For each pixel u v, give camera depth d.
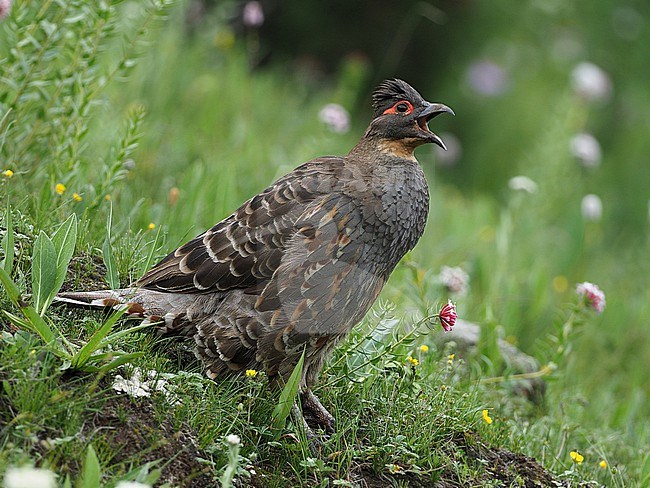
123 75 10.77
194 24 18.58
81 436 6.80
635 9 26.42
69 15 10.07
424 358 9.77
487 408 9.30
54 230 9.09
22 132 10.22
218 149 14.87
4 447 6.41
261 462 7.61
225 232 8.12
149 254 9.20
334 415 8.47
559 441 10.05
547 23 25.67
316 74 21.59
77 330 7.90
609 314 14.52
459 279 11.41
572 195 19.67
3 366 6.91
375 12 23.31
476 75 24.09
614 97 25.22
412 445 8.22
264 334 7.95
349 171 8.39
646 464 9.71
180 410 7.30
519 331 12.91
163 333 8.13
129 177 11.81
